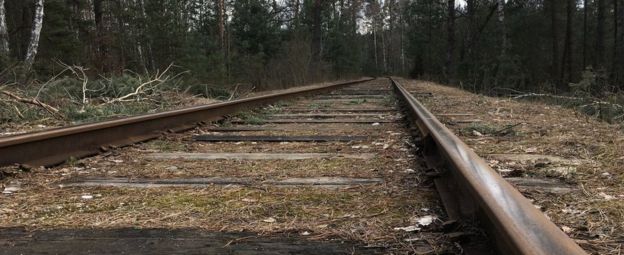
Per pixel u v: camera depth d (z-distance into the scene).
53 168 4.47
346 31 57.94
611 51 40.59
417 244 2.47
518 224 1.75
